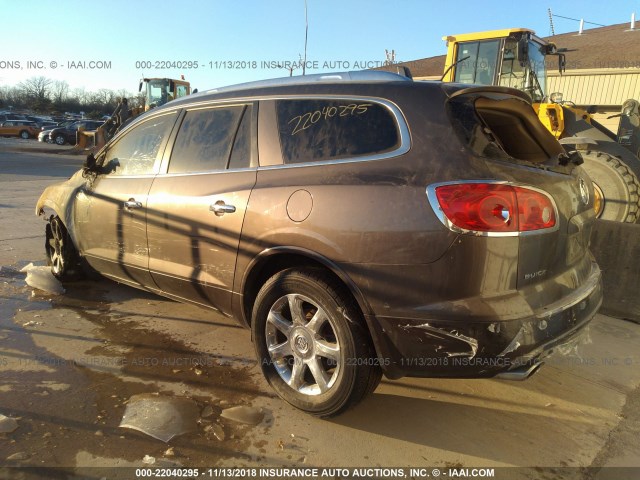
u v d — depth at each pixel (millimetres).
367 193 2475
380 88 2711
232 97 3350
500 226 2250
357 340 2510
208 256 3166
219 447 2521
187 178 3367
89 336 3760
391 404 2992
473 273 2252
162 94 20062
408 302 2355
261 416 2795
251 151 3080
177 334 3859
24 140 35625
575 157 3020
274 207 2779
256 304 2896
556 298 2541
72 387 3004
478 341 2246
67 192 4590
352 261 2467
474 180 2283
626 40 17438
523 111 3000
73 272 4840
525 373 2346
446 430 2754
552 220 2482
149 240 3594
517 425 2828
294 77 3164
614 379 3375
